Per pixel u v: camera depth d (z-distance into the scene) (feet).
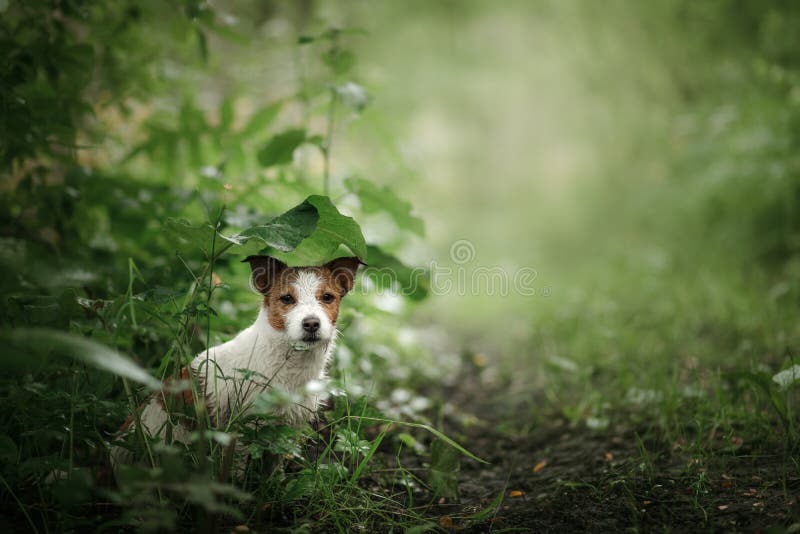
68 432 11.58
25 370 11.99
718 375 16.99
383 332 24.49
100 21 20.02
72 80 17.31
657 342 23.00
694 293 28.68
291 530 11.26
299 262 13.85
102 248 19.62
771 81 33.17
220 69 29.12
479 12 63.00
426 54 64.90
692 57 43.52
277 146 18.33
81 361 12.48
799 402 16.25
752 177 30.99
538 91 65.10
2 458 11.06
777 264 31.09
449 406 20.52
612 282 34.55
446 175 75.41
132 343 15.20
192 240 12.58
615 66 50.67
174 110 24.53
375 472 14.70
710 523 11.42
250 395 12.77
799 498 11.62
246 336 13.50
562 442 17.12
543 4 55.11
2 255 14.56
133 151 21.36
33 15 16.72
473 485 14.90
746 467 13.48
